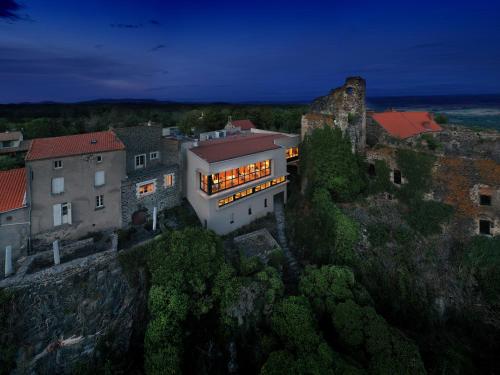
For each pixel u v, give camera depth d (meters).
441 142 35.97
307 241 36.38
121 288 26.22
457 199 32.78
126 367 24.66
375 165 38.72
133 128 34.84
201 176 34.62
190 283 25.69
